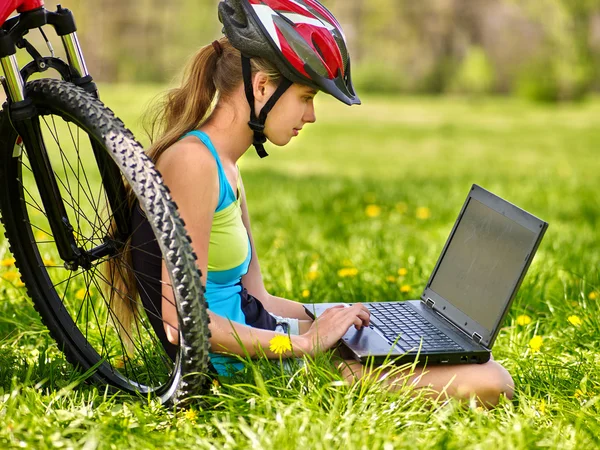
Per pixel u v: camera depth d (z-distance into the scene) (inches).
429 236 249.4
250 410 102.0
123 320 117.9
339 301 164.2
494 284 117.2
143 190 97.4
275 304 131.1
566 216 312.0
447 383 113.3
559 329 148.7
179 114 115.0
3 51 102.7
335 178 458.0
